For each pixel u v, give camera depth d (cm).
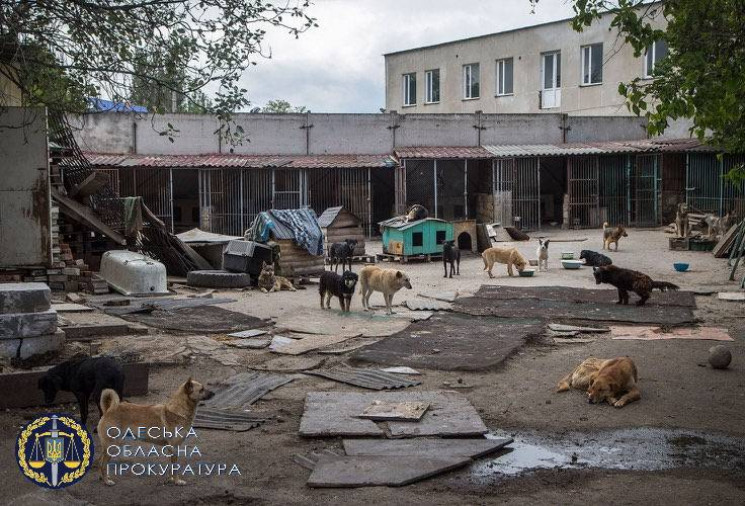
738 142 1188
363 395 948
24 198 1556
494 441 782
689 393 973
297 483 680
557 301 1636
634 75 3603
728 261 2164
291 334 1342
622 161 3347
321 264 2020
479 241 2658
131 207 1909
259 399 949
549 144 3462
